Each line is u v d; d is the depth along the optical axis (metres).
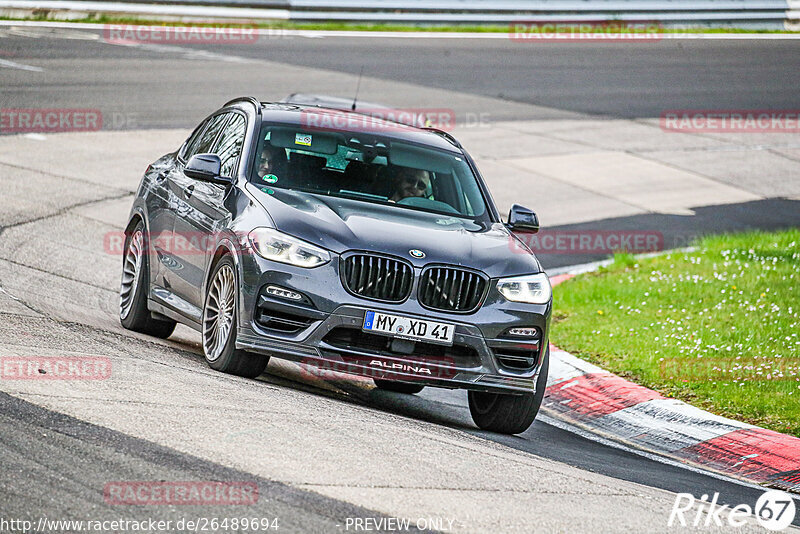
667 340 37.69
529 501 19.67
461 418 29.92
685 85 107.31
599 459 26.16
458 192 30.59
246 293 25.97
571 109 93.38
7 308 30.09
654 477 24.80
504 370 26.62
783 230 63.97
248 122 31.06
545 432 29.39
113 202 52.50
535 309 26.94
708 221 65.06
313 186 28.86
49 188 53.25
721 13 139.75
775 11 142.50
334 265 25.78
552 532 17.94
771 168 82.06
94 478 17.62
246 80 87.56
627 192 70.56
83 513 16.20
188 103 77.38
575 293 44.94
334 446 21.19
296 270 25.70
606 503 20.50
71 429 19.78
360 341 25.92
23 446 18.66
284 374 30.88
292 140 30.25
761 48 129.12
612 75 108.88
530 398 27.66
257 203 27.44
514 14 129.38
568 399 33.12
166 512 16.52
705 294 44.22
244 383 25.88
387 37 117.44
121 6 107.62
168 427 20.62
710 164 81.12
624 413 31.33
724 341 37.59
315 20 119.19
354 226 26.69
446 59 108.12
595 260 54.06
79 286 37.59
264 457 19.69
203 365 27.83
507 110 90.00
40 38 95.56
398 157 30.89
